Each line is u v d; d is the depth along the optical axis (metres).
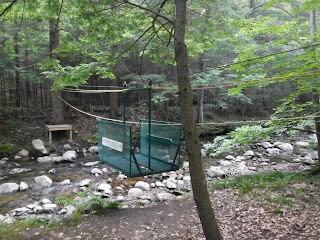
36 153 11.12
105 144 4.83
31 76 12.55
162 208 5.52
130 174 3.87
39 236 4.35
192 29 4.33
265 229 4.14
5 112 13.90
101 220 4.92
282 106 6.45
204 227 2.71
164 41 4.16
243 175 7.55
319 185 5.68
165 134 4.45
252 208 4.95
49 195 7.16
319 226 3.97
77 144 12.41
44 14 3.97
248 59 4.95
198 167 2.67
